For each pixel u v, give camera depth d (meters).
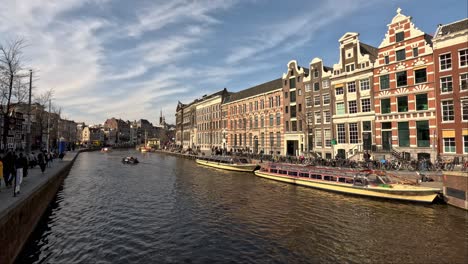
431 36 31.59
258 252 11.34
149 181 30.05
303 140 41.91
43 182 17.11
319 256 10.91
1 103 24.80
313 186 24.66
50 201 19.77
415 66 28.86
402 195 18.36
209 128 73.50
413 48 29.23
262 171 32.41
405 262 10.27
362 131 33.62
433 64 27.44
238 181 29.47
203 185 27.11
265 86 53.78
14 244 10.23
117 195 22.61
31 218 13.40
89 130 148.75
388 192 18.94
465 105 24.97
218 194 22.64
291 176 27.45
